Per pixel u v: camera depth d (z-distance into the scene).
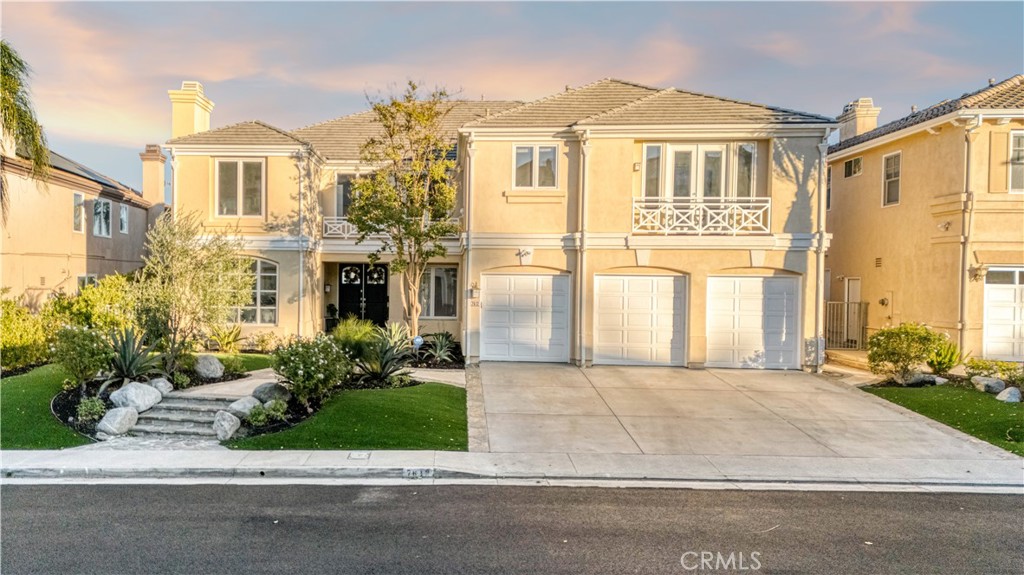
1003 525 6.88
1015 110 14.84
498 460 8.94
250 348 17.66
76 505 7.07
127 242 24.92
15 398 10.66
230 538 6.21
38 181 18.39
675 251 15.98
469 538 6.30
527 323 16.58
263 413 9.90
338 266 20.52
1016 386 12.77
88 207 22.19
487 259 16.30
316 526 6.55
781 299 16.02
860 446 9.84
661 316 16.25
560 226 16.27
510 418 11.22
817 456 9.34
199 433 9.75
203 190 18.11
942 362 14.62
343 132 21.25
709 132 15.77
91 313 14.87
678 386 13.94
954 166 15.56
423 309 19.64
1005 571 5.76
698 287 15.95
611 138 15.98
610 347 16.31
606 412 11.72
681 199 16.38
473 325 16.33
